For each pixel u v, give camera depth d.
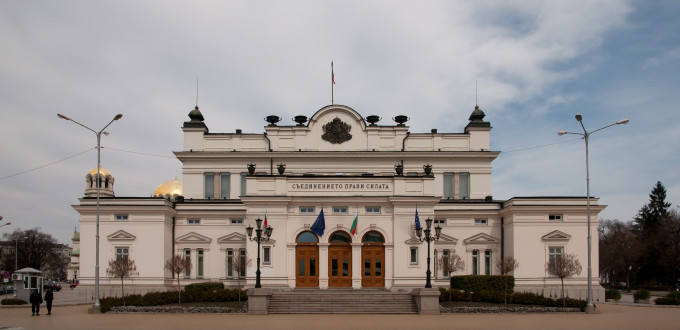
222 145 74.25
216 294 52.47
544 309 48.94
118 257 63.97
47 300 47.19
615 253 116.56
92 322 40.56
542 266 64.75
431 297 47.41
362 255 58.12
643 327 38.66
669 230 110.19
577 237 65.31
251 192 58.81
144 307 48.56
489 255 68.19
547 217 65.44
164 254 64.00
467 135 74.50
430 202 58.12
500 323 40.28
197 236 66.69
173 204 67.62
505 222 67.69
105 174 103.44
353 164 73.44
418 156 73.31
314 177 59.19
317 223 57.69
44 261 173.25
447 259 61.78
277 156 73.19
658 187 127.50
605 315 46.94
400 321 41.44
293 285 57.47
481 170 73.88
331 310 47.94
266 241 57.56
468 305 50.19
